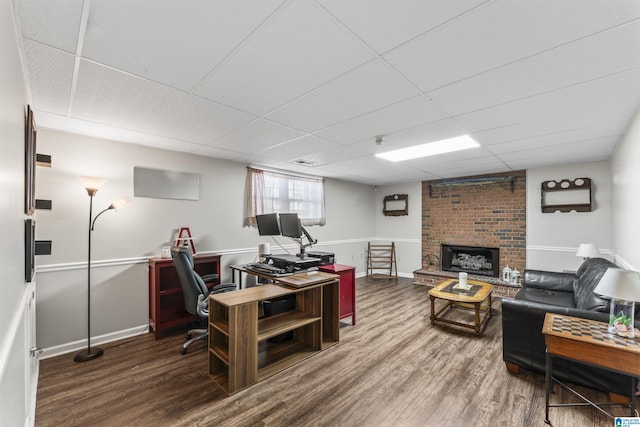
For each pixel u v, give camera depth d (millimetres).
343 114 2467
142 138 3146
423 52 1579
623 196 3123
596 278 2727
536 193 4891
